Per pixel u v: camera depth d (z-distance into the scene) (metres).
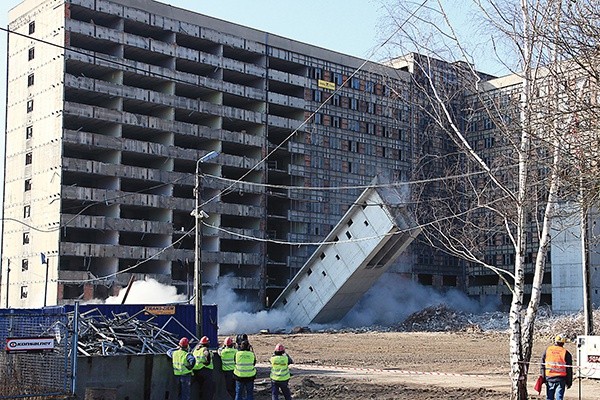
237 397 21.44
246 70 85.38
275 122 87.25
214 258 80.00
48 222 72.44
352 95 93.94
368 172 93.75
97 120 74.31
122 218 75.75
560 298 82.44
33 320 24.05
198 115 82.56
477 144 41.06
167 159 78.62
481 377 32.59
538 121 17.00
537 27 17.70
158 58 80.50
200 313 32.03
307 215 88.94
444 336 64.00
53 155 72.81
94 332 25.19
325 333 67.81
